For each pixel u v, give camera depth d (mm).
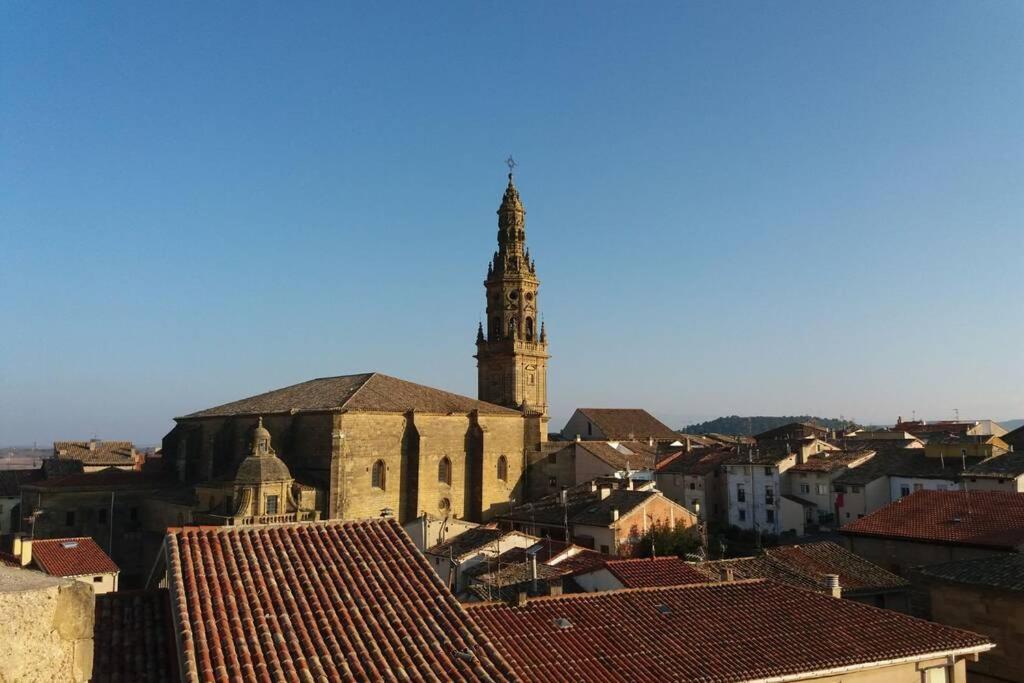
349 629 16547
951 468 74938
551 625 25312
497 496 93625
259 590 17609
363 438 78062
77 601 12242
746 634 25703
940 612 33844
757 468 87250
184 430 90500
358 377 91438
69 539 56281
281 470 66812
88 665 12383
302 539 20484
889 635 26312
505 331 111938
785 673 22938
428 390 94438
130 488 82000
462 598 41438
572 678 21766
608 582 36562
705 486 91000
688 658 23594
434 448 86000
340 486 74188
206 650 14930
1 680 10312
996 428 108375
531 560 46031
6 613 10562
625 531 63125
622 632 25234
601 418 139750
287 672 14688
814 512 83062
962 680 26016
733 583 30922
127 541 80750
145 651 16891
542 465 99438
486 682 15289
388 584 18797
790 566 42000
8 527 101125
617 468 91812
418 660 15797
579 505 70562
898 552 45312
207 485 69438
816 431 133250
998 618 31562
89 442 120938
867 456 85312
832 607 28828
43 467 107625
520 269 113312
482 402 99812
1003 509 44656
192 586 17266
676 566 38031
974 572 33375
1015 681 30703
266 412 81688
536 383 112250
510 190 116438
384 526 21953
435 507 84938
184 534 19609
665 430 143875
